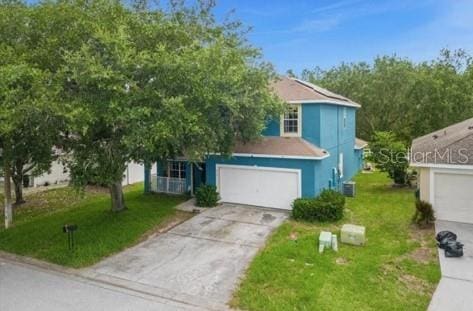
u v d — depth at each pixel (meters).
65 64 11.60
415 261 11.08
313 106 18.59
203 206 18.06
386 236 13.43
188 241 13.63
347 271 10.40
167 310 8.84
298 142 18.19
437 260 11.09
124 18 12.43
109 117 10.78
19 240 14.09
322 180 18.17
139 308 8.95
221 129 14.46
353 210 17.30
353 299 8.90
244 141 17.53
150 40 12.71
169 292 9.78
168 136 11.23
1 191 24.55
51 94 10.39
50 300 9.37
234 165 18.47
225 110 14.83
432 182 15.23
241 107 15.34
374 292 9.24
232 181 18.66
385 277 10.05
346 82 38.88
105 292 9.84
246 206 18.19
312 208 15.41
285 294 9.27
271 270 10.56
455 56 34.16
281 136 19.30
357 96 37.09
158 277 10.70
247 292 9.52
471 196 14.65
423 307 8.55
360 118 37.75
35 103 9.88
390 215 16.20
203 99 12.20
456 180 14.85
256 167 17.94
